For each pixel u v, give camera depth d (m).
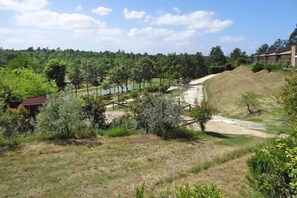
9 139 16.28
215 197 5.16
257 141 17.69
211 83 67.06
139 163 13.49
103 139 17.55
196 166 12.71
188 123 21.83
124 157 14.31
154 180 11.31
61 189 10.58
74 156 14.23
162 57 103.31
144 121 19.56
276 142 7.00
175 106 19.59
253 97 36.16
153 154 14.89
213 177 11.08
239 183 10.11
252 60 96.94
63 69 71.00
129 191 10.33
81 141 16.88
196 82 79.50
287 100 14.02
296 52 54.81
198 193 5.31
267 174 6.79
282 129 21.58
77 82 72.50
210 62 106.88
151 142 17.25
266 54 78.19
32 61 71.75
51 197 9.94
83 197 9.93
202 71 96.69
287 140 6.84
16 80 37.16
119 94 63.44
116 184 11.00
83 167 12.80
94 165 13.09
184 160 14.01
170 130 18.88
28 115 22.22
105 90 78.88
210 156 14.63
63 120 17.22
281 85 38.22
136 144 16.70
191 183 10.59
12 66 65.31
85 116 19.61
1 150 14.84
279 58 67.06
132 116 20.44
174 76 85.44
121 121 20.47
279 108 29.92
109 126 20.14
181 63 89.50
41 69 76.94
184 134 19.06
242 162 12.84
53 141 16.66
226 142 17.75
